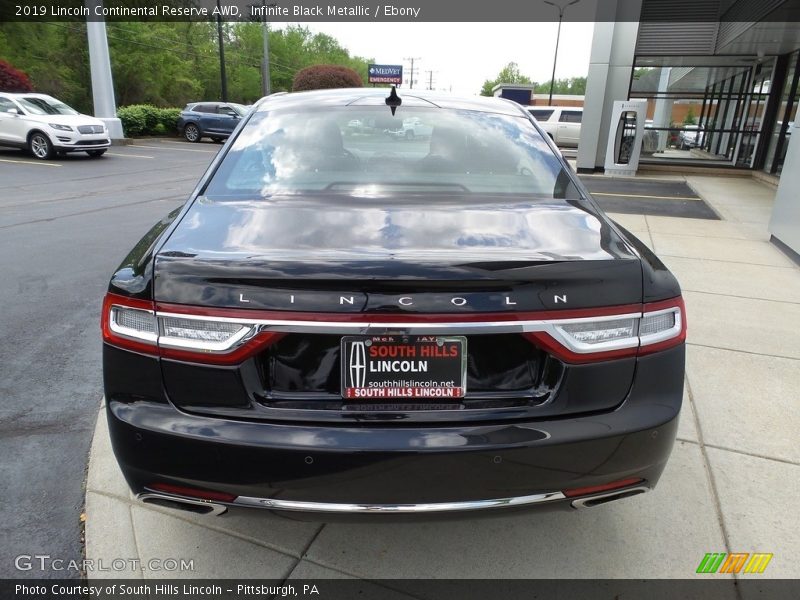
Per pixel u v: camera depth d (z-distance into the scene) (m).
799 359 4.01
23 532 2.40
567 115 22.80
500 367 1.83
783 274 5.98
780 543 2.38
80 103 34.47
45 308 4.86
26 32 31.53
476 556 2.30
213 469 1.78
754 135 15.59
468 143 2.78
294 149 2.68
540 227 2.13
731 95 17.67
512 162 2.71
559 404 1.81
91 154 17.38
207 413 1.79
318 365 1.80
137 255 2.06
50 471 2.79
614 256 1.91
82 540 2.37
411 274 1.71
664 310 1.89
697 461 2.89
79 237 7.35
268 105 3.07
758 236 7.82
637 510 2.56
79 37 33.50
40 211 9.14
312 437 1.74
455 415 1.79
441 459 1.74
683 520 2.50
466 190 2.49
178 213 2.30
